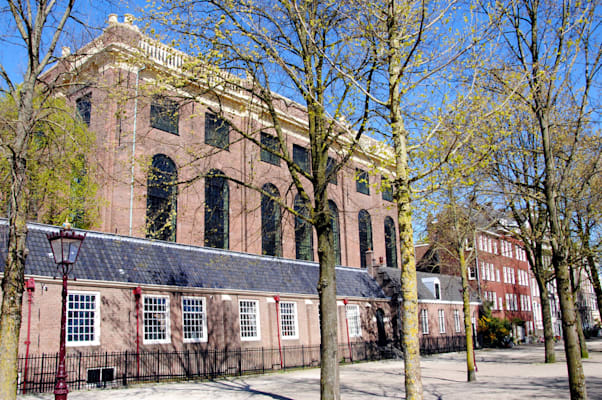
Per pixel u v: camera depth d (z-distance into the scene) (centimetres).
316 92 1596
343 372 3016
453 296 5534
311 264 3966
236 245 3731
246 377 2709
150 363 2456
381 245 5347
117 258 2542
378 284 4625
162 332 2598
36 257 2188
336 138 1642
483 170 1612
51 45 1361
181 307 2703
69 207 2548
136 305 2469
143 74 2517
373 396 1911
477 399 1733
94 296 2328
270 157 4147
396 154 1214
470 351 2375
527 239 3300
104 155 2839
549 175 1334
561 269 1277
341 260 4759
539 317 7850
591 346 5481
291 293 3438
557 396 1753
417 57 1189
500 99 1338
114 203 2962
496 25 1238
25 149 1260
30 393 1970
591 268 3588
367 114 1473
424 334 4781
